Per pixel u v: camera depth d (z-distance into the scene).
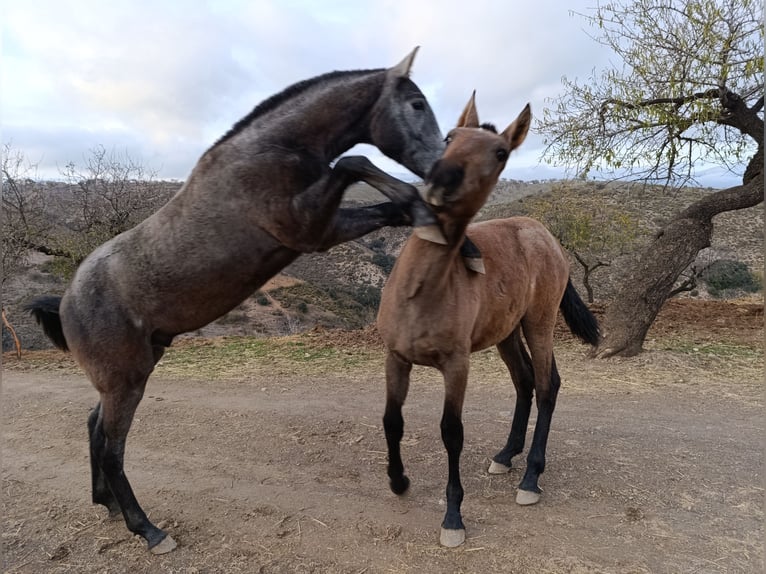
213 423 5.75
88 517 3.80
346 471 4.46
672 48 7.99
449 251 2.99
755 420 5.66
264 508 3.83
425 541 3.35
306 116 3.05
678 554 3.18
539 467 3.92
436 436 5.20
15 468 4.69
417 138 3.07
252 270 3.18
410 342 3.26
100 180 12.98
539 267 4.15
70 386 7.59
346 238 3.02
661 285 8.41
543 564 3.07
